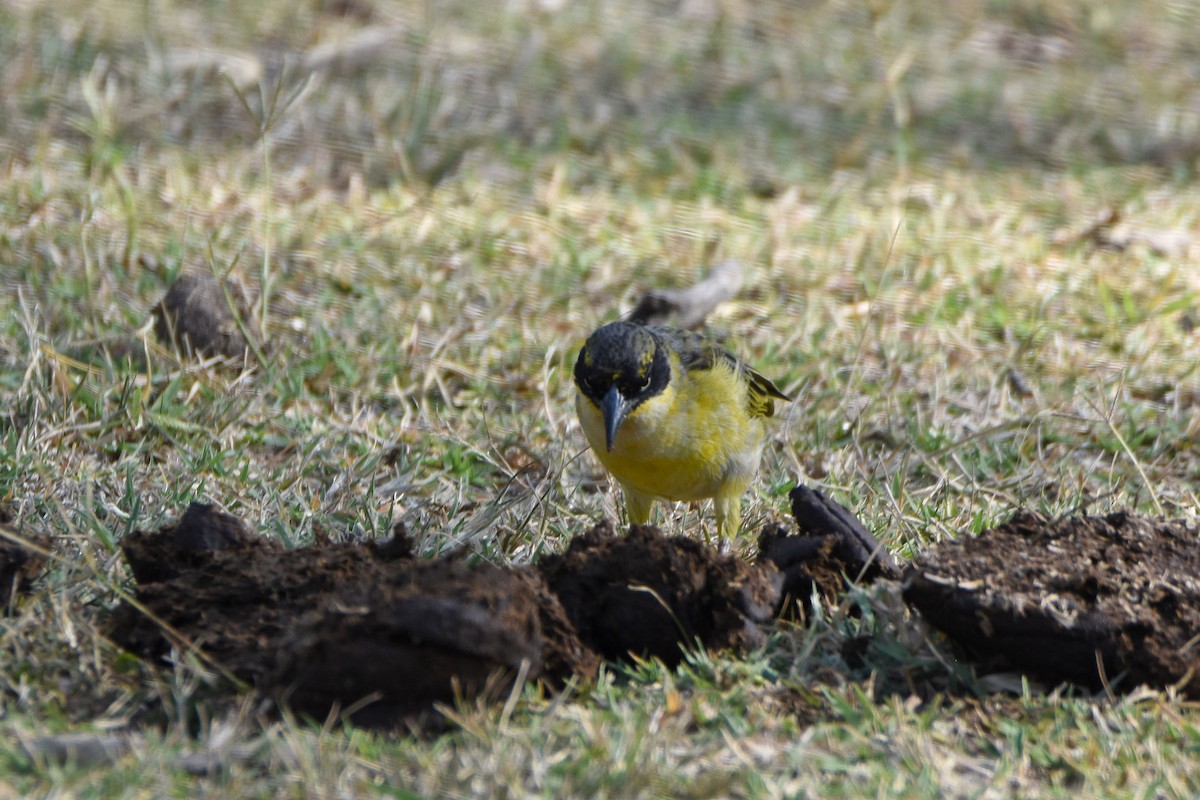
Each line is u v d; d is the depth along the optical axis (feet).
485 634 22.00
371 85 63.82
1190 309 47.09
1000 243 52.24
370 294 45.01
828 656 25.03
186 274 42.45
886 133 63.98
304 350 41.04
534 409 39.04
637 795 20.13
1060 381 41.65
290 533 30.01
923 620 25.50
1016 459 37.01
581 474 35.68
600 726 21.90
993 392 40.47
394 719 22.02
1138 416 39.52
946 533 31.45
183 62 63.82
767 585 25.63
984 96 68.28
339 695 21.95
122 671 23.45
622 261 49.08
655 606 24.88
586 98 65.21
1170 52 75.31
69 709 22.45
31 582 25.43
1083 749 22.47
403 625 21.84
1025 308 46.75
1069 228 54.24
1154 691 24.08
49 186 50.85
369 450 35.55
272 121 47.93
